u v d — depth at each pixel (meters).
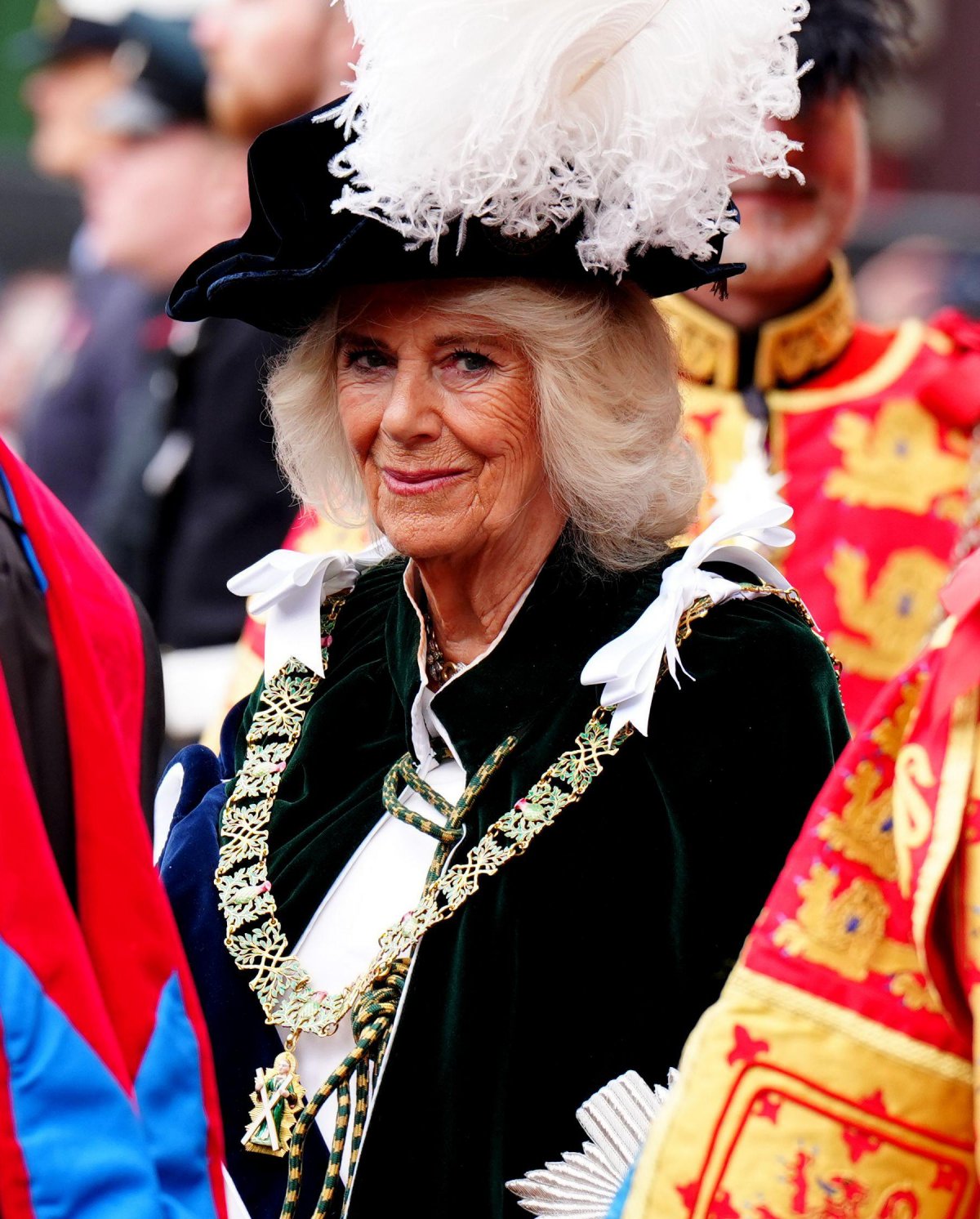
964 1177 5.88
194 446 14.01
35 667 6.32
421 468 7.03
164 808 7.91
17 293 19.77
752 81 6.72
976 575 5.81
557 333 6.91
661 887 6.90
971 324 11.52
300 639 7.83
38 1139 5.84
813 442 11.15
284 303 7.27
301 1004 7.06
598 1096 6.60
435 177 6.56
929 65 19.81
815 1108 5.88
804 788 7.01
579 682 7.16
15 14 20.61
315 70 15.09
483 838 6.98
